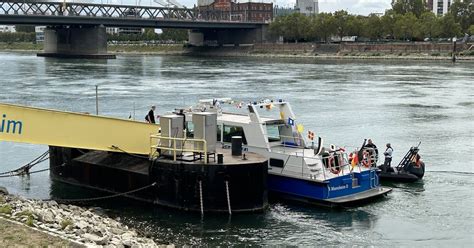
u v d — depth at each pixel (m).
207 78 112.00
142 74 122.19
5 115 29.11
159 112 62.00
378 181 32.66
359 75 120.62
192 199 28.14
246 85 96.62
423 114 64.44
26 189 32.31
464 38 186.12
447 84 99.56
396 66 151.50
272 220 27.53
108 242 20.70
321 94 83.44
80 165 32.75
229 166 27.80
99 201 30.06
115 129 30.58
